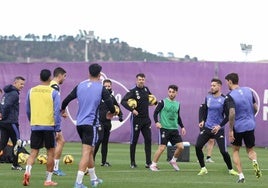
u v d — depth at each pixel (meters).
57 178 36.09
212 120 38.59
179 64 65.56
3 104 40.41
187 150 49.09
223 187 32.66
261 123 63.56
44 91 32.34
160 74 66.06
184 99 65.50
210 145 49.53
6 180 34.62
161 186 32.78
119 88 66.94
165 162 48.78
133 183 34.00
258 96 63.59
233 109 34.50
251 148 35.31
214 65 64.81
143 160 50.50
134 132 43.62
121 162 48.38
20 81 40.91
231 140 34.91
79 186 30.55
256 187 32.78
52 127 32.34
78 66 67.88
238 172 36.88
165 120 41.62
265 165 47.72
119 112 43.91
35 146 32.47
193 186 32.94
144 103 43.66
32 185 32.59
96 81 31.33
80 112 31.02
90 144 30.81
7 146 45.25
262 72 63.53
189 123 65.38
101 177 37.19
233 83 35.25
